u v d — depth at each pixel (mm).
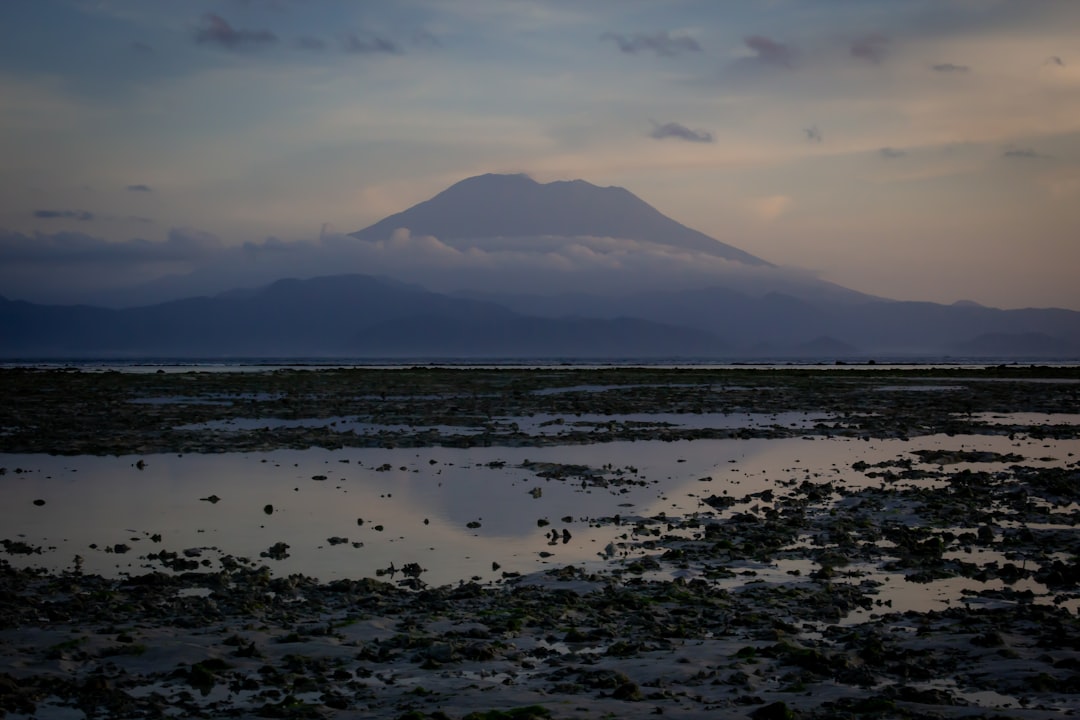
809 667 11461
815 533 20219
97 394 63375
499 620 13570
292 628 13328
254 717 10008
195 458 32281
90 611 14125
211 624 13469
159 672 11477
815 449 34844
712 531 20219
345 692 10789
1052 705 10109
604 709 10000
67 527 20938
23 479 27516
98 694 10703
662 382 84312
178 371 116812
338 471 29250
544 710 9914
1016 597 14953
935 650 12000
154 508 23141
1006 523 21141
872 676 11016
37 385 73562
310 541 19609
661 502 24016
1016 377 96625
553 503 23844
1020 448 34906
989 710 9812
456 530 20656
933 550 18250
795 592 15148
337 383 80250
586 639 12805
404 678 11281
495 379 89500
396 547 19031
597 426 42844
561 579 16234
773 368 138500
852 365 182000
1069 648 11945
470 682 11094
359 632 13117
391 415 47938
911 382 84250
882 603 14664
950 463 30891
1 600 14609
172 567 17406
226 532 20453
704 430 40562
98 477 27969
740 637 12852
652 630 13102
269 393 65688
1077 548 18578
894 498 24234
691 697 10406
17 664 11594
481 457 32531
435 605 14500
